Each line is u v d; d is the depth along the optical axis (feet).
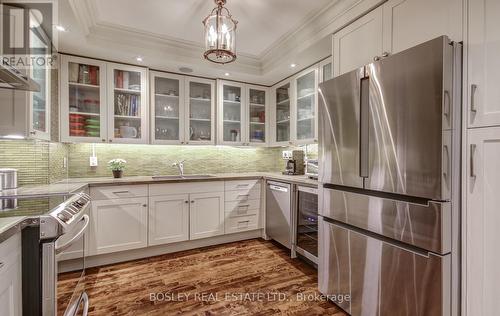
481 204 3.95
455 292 4.17
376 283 5.13
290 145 11.01
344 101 5.70
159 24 7.89
